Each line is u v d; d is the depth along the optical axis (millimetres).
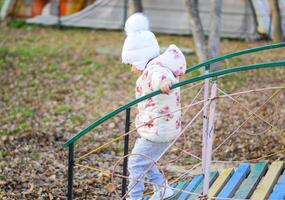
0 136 9648
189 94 11906
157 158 5234
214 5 13305
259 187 5918
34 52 16844
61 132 9969
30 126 10367
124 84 13602
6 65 15250
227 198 5289
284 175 6242
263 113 10398
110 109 11578
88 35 20109
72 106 11883
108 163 8414
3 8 22234
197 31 13320
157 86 4984
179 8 20531
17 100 12305
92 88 13320
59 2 21500
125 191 6219
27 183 7586
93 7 21344
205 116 5914
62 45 18109
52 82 13828
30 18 22016
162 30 20672
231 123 10008
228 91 12203
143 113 5309
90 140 9547
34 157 8664
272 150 8500
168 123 5254
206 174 4812
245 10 19875
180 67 5273
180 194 5949
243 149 8672
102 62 15750
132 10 16109
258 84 12977
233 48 18062
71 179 4992
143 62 5312
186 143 8922
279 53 16797
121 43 18531
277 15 17859
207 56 13422
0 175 7820
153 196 5598
